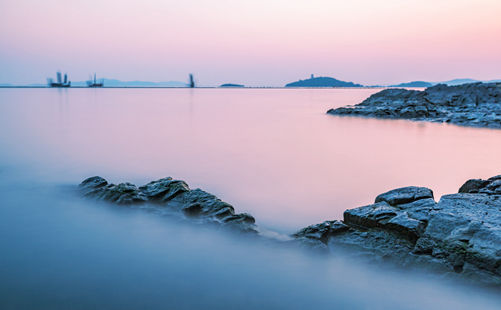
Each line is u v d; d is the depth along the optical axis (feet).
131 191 31.53
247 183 41.45
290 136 80.28
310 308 17.24
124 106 176.86
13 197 33.01
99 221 27.27
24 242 23.53
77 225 26.55
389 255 21.59
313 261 21.62
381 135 82.94
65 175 42.93
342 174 46.06
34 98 252.83
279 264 21.27
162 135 79.15
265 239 24.71
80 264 20.84
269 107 186.60
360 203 34.88
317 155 58.75
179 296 17.87
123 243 23.65
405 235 22.56
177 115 129.90
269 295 18.20
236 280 19.38
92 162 50.98
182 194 31.32
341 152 61.52
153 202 30.78
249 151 61.52
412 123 108.37
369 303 17.78
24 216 28.22
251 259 21.80
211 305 17.16
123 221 27.25
